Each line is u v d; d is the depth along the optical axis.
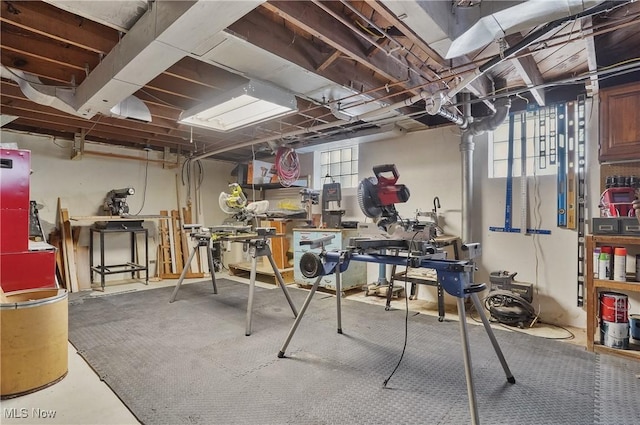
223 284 5.10
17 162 2.52
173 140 5.38
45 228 4.79
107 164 5.37
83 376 2.25
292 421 1.77
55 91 2.85
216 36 2.00
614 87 2.75
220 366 2.38
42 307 2.09
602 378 2.21
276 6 1.84
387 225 2.25
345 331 3.09
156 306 3.90
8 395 1.98
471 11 1.80
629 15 1.98
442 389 2.08
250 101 2.83
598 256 2.68
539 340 2.88
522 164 3.60
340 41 2.24
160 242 5.77
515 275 3.60
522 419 1.78
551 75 3.20
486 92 3.31
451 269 1.88
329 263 2.47
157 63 2.11
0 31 2.29
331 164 5.61
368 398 1.98
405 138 4.53
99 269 4.98
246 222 4.42
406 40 2.43
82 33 2.27
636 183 2.80
